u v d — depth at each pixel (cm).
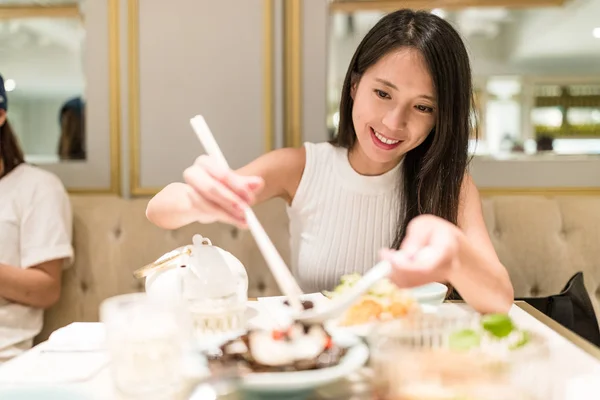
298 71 212
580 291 153
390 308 84
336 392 65
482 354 57
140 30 215
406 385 55
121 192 220
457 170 123
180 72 215
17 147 181
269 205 193
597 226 186
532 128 209
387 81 113
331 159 145
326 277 142
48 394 62
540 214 188
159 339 66
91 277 191
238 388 60
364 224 141
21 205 172
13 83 221
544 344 64
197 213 99
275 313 98
